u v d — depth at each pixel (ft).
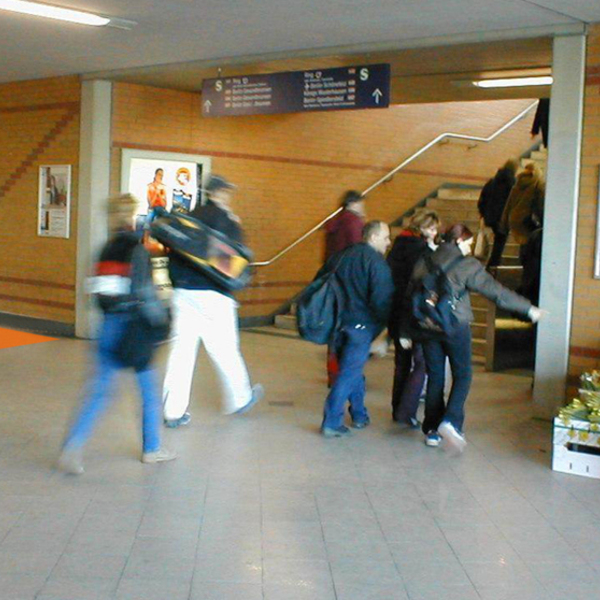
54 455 21.91
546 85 36.06
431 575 15.57
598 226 25.99
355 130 48.37
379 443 24.04
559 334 26.71
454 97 40.52
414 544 17.01
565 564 16.25
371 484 20.57
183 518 17.94
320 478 20.88
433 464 22.27
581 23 25.90
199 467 21.35
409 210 48.96
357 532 17.53
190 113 41.63
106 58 35.50
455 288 22.29
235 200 43.50
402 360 25.95
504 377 34.40
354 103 31.86
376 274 23.43
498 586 15.19
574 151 26.22
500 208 40.98
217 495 19.42
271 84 33.71
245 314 44.32
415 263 24.41
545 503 19.58
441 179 50.37
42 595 14.25
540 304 26.99
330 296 24.02
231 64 34.01
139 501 18.84
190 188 41.83
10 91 43.27
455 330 22.31
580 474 21.66
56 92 40.88
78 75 39.81
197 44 31.78
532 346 37.93
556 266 26.66
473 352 38.32
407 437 24.75
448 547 16.90
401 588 14.98
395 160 50.52
